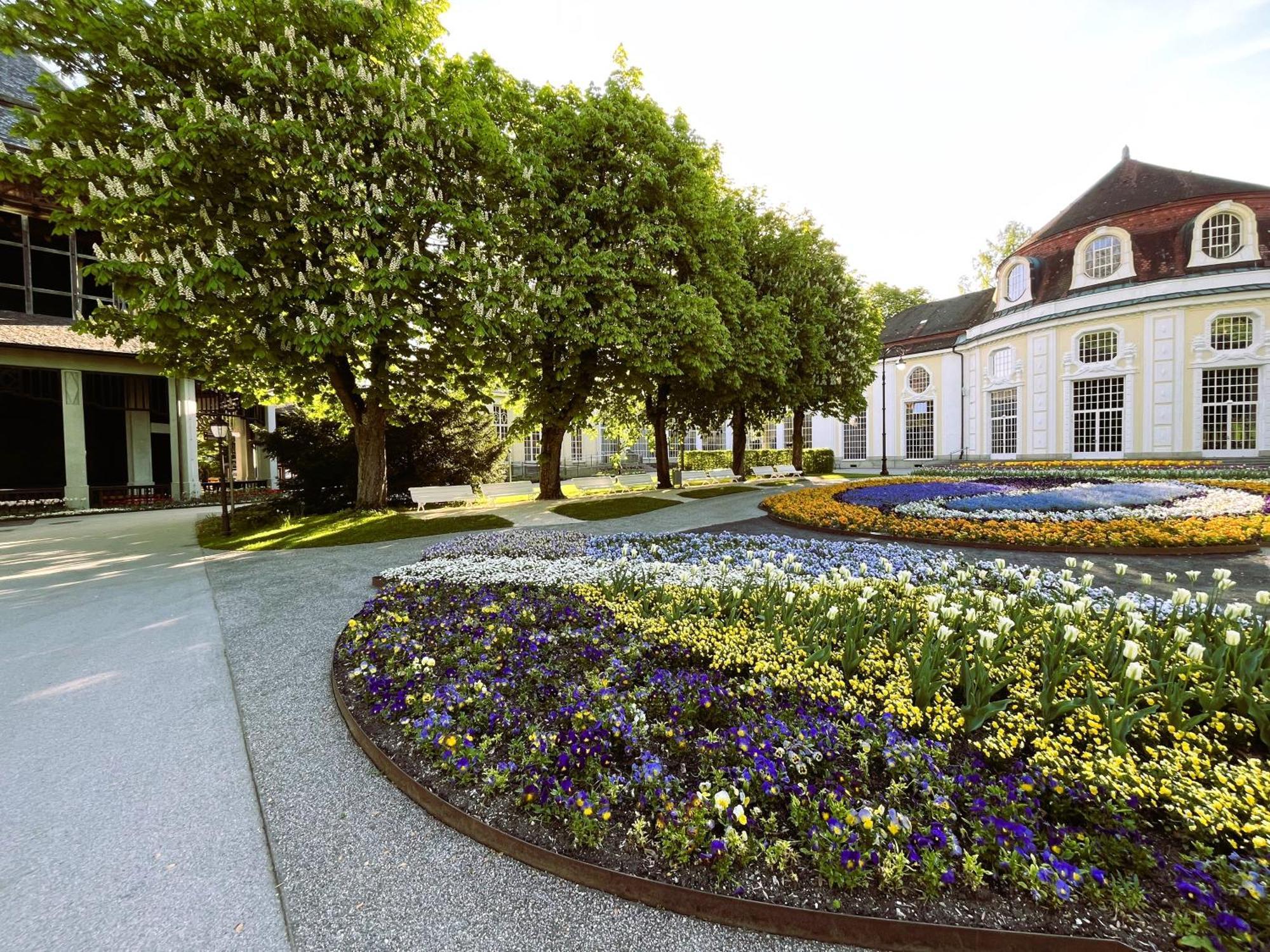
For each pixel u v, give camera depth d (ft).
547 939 6.30
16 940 6.37
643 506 43.39
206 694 12.88
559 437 51.29
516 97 40.60
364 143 31.42
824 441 127.65
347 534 34.17
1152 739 8.74
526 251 38.78
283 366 33.40
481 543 26.73
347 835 8.09
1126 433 78.59
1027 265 89.35
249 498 71.46
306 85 28.86
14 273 59.93
